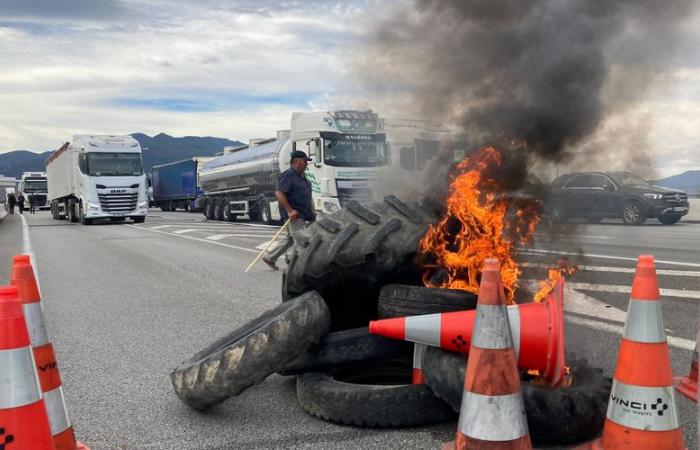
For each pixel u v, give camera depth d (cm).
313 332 384
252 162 2625
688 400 397
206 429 376
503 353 278
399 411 359
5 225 3061
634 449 292
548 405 316
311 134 1933
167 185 5234
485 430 274
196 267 1163
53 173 3847
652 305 298
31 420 256
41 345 314
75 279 1034
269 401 420
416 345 374
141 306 779
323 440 352
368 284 426
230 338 439
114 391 452
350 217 450
